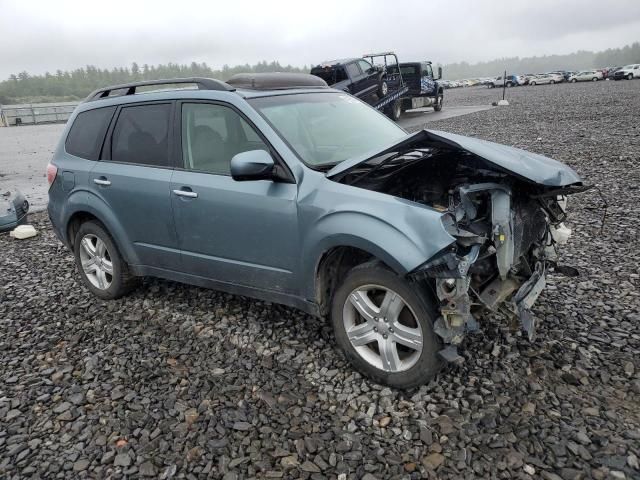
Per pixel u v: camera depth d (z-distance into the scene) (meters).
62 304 4.79
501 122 18.47
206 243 3.82
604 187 7.68
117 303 4.69
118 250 4.54
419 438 2.68
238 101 3.72
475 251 2.76
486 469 2.43
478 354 3.37
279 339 3.79
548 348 3.39
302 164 3.39
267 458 2.60
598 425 2.65
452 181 3.49
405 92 22.53
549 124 16.69
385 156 3.50
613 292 4.17
